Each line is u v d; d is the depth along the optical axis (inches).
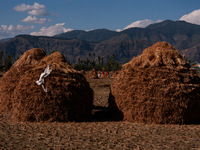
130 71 295.6
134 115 280.1
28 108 276.5
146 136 221.3
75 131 236.1
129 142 202.7
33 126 253.6
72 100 284.2
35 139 206.8
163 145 195.3
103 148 186.1
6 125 257.9
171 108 270.4
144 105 273.3
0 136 214.4
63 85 283.1
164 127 256.4
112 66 4970.5
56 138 210.5
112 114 309.7
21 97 279.6
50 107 276.4
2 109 333.7
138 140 208.4
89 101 309.3
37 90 278.2
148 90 274.8
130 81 288.0
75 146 190.1
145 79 281.0
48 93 276.8
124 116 290.4
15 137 212.2
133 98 281.3
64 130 238.8
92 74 1759.4
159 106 270.2
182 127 258.2
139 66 296.8
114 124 270.2
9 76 339.9
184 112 273.1
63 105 279.6
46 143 196.4
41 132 229.5
